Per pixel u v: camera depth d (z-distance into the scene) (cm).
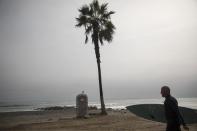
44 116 3005
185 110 1119
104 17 2967
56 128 1889
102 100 2870
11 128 1917
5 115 3228
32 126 1998
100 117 2603
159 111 1127
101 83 2894
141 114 1155
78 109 2584
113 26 2966
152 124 2056
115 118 2489
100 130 1795
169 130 891
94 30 2930
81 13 2975
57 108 5506
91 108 4603
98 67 2906
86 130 1794
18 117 2875
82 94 2594
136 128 1862
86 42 2988
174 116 887
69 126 1984
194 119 1098
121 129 1828
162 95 912
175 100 897
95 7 2970
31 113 3597
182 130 1702
